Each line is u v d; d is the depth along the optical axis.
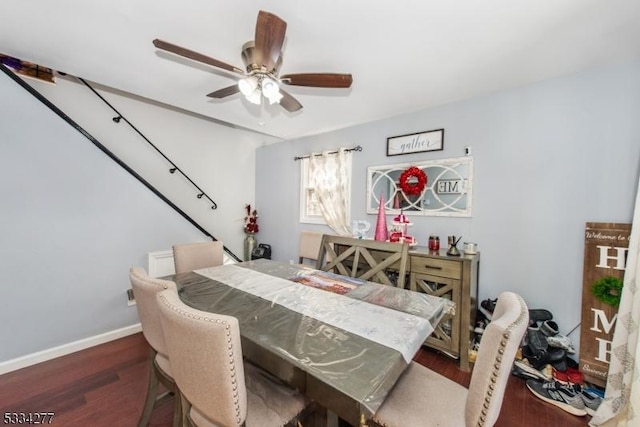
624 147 1.86
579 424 1.60
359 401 0.74
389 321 1.23
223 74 2.15
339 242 2.34
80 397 1.74
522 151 2.26
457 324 2.15
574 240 2.04
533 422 1.61
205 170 3.99
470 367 2.11
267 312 1.32
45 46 1.80
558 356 1.88
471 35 1.61
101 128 3.05
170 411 1.65
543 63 1.92
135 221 2.64
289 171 4.10
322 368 0.88
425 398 1.11
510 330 0.82
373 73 2.07
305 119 3.15
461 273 2.12
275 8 1.41
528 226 2.23
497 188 2.38
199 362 0.84
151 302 1.17
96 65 2.03
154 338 1.24
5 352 1.99
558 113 2.10
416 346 1.09
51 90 2.72
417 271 2.33
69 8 1.44
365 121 3.20
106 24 1.57
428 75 2.10
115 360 2.16
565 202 2.08
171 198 3.66
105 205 2.45
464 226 2.56
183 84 2.33
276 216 4.30
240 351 0.84
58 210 2.20
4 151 1.96
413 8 1.39
